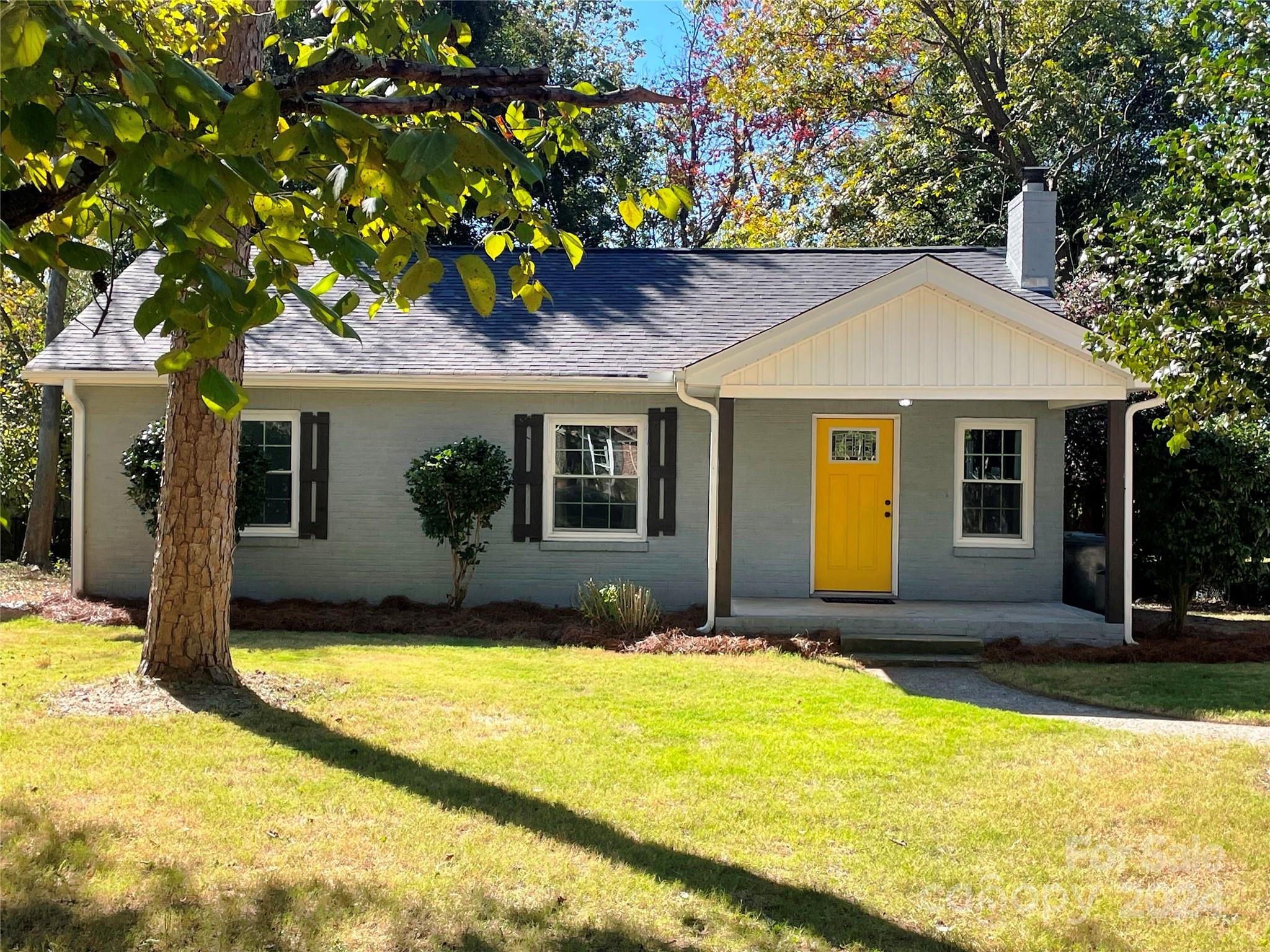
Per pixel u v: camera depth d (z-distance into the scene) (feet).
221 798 18.60
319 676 28.66
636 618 38.37
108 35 8.37
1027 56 78.48
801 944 13.84
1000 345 37.11
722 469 38.47
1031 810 19.15
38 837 16.44
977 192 86.38
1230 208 18.97
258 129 8.35
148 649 26.66
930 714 26.71
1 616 39.65
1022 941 14.02
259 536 44.11
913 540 44.93
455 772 20.61
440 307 47.65
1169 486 39.06
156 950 13.10
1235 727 26.78
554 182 81.00
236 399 8.38
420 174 7.91
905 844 17.47
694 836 17.65
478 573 44.11
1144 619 45.80
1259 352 18.97
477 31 79.51
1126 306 21.57
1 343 66.85
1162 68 78.18
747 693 28.68
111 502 43.98
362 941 13.51
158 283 48.78
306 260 9.70
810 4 79.71
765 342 37.29
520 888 15.34
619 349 44.50
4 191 9.51
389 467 44.16
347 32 12.27
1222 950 13.88
